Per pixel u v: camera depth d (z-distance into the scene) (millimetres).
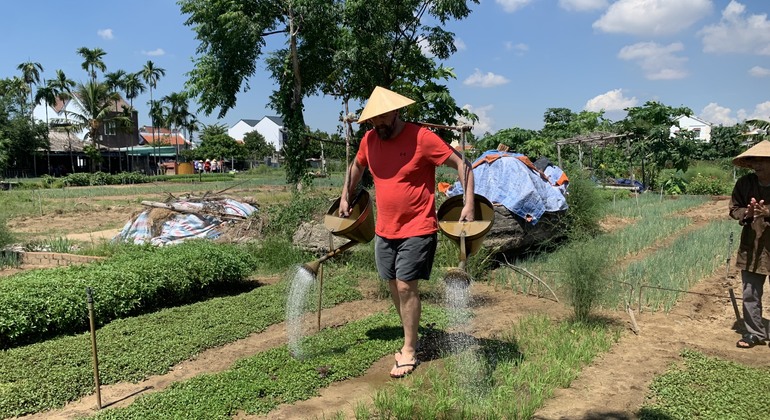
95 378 4516
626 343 5902
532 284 8367
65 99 59125
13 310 6023
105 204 25609
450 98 20109
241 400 4453
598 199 13211
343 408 4414
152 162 78438
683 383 4758
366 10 19422
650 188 27797
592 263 6484
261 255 10547
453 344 5789
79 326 6723
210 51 20625
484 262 9172
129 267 7609
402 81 21281
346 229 5410
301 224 11289
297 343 5863
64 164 62031
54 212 21859
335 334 6199
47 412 4461
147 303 7633
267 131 107250
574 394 4625
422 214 4965
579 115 33688
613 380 4906
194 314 7035
